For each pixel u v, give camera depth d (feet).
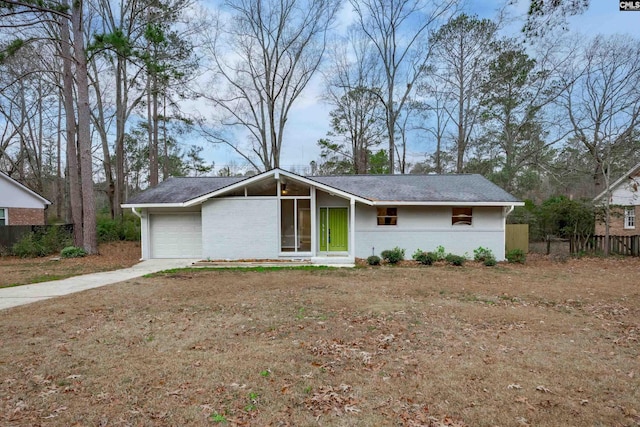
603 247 55.06
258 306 23.98
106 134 82.28
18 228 56.54
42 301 25.49
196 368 14.38
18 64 68.18
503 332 19.01
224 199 47.44
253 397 12.18
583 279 34.83
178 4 65.41
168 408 11.48
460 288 30.25
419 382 13.29
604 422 10.80
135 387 12.83
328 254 50.03
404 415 11.14
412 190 50.88
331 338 17.88
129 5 64.80
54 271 40.01
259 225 47.57
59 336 18.08
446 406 11.68
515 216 67.41
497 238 49.16
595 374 13.97
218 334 18.44
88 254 53.31
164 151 96.32
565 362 15.07
